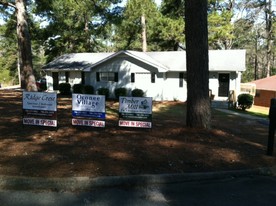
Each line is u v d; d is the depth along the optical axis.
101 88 28.38
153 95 27.45
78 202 4.93
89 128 9.13
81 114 9.15
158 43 41.19
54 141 7.87
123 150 7.19
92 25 35.28
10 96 20.91
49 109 8.93
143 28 38.16
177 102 25.67
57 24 34.56
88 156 6.72
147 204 4.93
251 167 6.63
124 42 47.31
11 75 64.12
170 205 4.92
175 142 7.99
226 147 7.91
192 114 9.16
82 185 5.47
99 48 47.53
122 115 9.18
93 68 29.02
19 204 4.82
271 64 56.78
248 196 5.35
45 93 8.91
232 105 24.28
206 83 9.03
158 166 6.32
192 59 8.92
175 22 35.09
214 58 28.09
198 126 9.12
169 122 11.71
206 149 7.55
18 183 5.43
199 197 5.26
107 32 39.53
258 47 54.28
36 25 34.59
